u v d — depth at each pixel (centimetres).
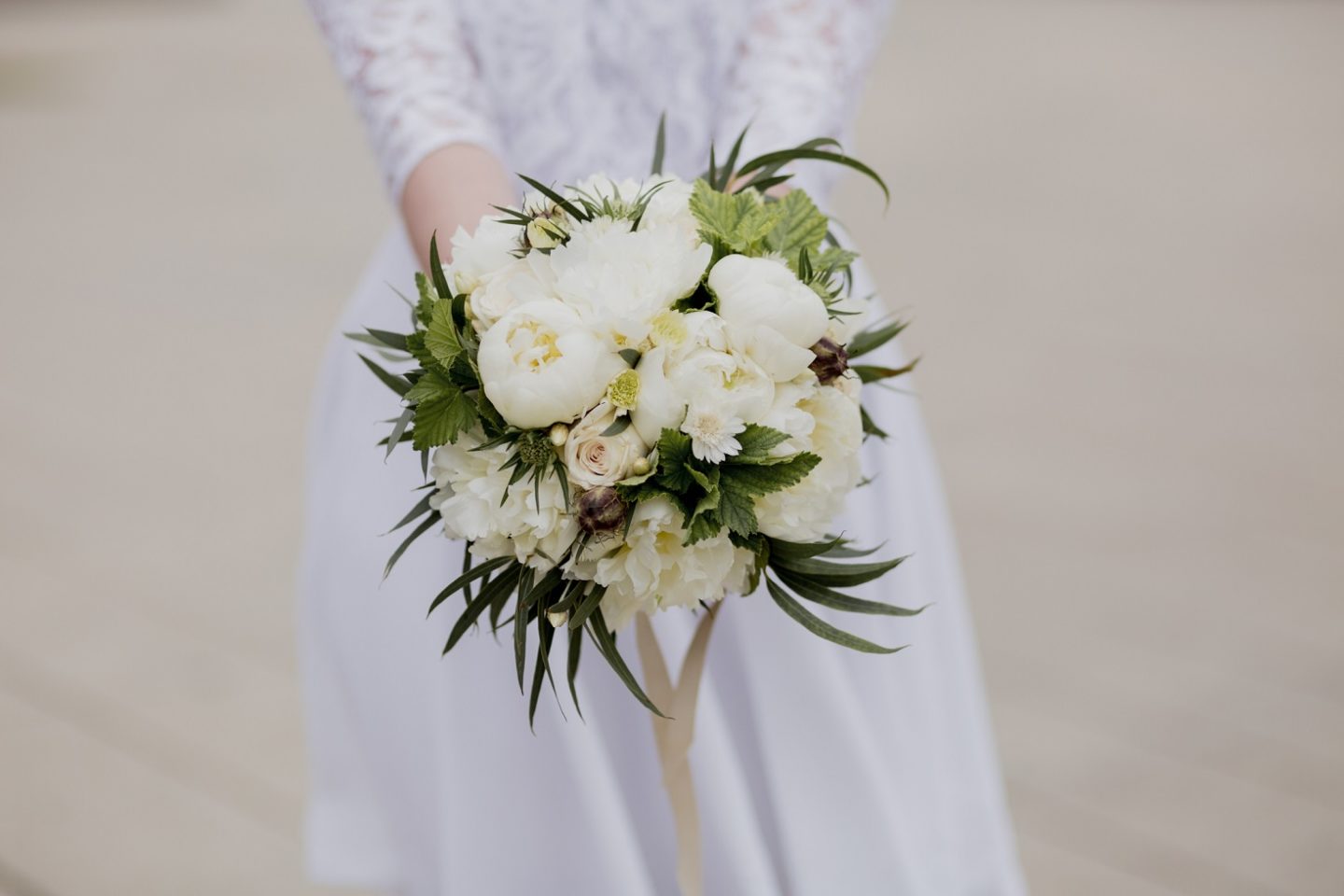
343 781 172
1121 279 593
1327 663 301
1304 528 362
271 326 554
